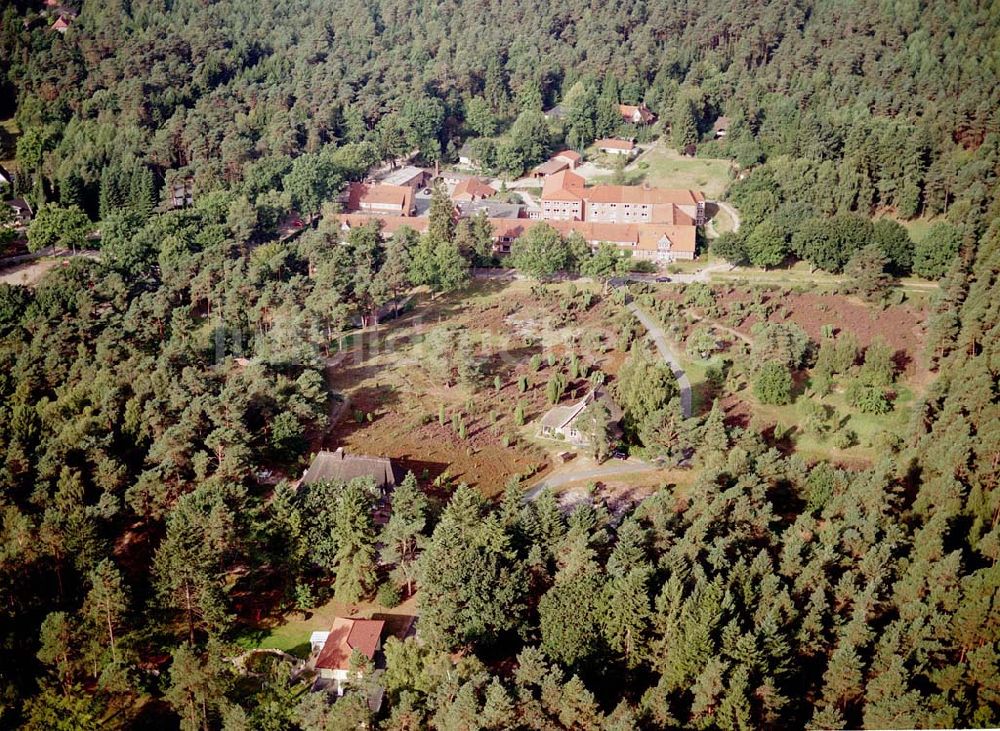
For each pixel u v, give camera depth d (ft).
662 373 533.14
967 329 551.18
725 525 402.72
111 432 484.33
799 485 441.27
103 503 423.64
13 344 565.12
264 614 399.85
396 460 501.56
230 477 447.83
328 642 364.17
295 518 405.18
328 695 337.31
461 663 335.06
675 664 334.85
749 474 430.20
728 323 643.04
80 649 360.28
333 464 465.88
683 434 485.15
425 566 380.58
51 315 584.40
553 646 352.08
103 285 622.54
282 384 517.14
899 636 340.39
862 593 358.64
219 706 333.83
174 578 372.17
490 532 395.14
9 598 384.27
